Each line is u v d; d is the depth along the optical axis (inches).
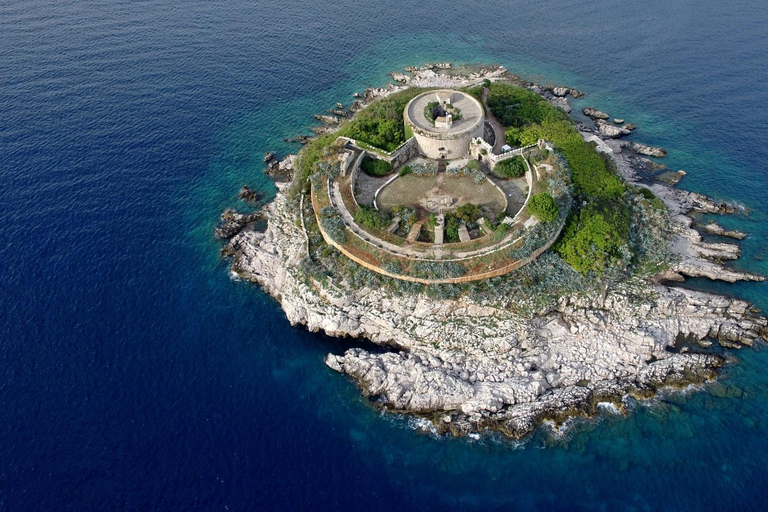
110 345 3371.1
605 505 2694.4
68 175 4530.0
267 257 3887.8
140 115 5226.4
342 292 3499.0
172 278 3818.9
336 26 6948.8
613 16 7047.2
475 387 3107.8
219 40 6481.3
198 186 4571.9
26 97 5305.1
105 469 2787.9
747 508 2664.9
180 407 3065.9
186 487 2731.3
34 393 3097.9
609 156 4483.3
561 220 3663.9
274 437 2955.2
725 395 3115.2
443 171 4111.7
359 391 3184.1
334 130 5128.0
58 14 6781.5
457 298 3422.7
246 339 3467.0
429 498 2733.8
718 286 3710.6
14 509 2640.3
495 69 6102.4
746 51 6082.7
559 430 2977.4
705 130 5059.1
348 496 2728.8
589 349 3292.3
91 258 3887.8
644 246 3850.9
